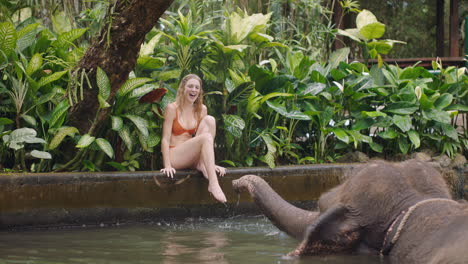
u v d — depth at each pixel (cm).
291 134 711
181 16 654
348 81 727
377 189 294
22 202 489
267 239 436
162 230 488
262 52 757
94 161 584
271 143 637
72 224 510
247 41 716
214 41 647
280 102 682
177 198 559
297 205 613
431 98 710
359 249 299
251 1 837
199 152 570
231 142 650
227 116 633
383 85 729
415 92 703
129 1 529
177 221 548
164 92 590
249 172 590
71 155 573
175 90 643
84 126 570
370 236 294
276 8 840
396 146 739
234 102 650
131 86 566
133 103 588
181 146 575
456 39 1207
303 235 331
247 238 441
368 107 718
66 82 589
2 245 412
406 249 268
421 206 279
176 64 678
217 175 573
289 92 675
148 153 638
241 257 361
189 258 360
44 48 595
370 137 705
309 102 702
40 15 674
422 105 708
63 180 506
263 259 353
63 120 552
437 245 247
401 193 290
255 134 676
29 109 554
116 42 538
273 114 691
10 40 537
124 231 483
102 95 545
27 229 490
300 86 689
